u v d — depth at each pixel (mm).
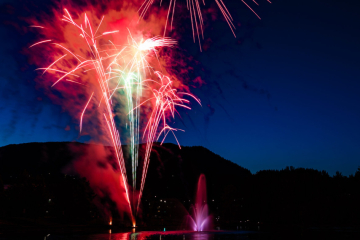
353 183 102312
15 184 73125
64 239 37750
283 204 110562
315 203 103875
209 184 142250
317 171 116188
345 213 97938
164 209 122312
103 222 83688
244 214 120938
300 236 49344
